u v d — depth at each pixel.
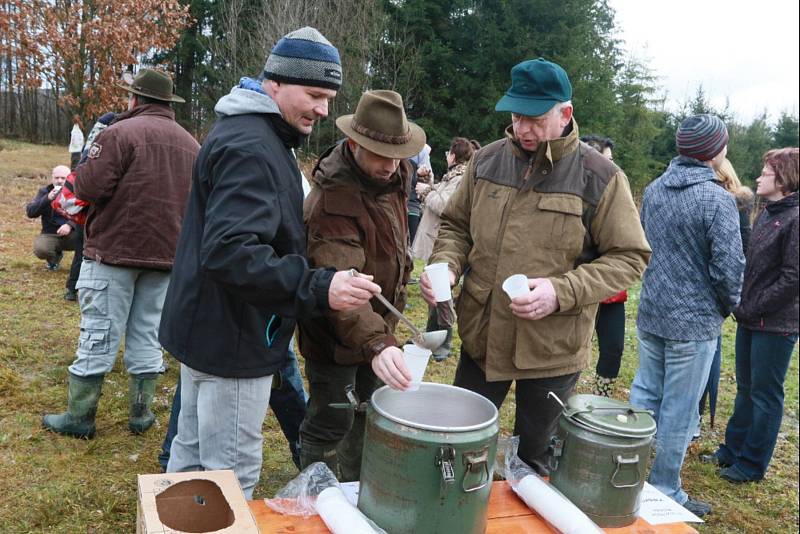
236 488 1.58
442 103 21.22
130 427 3.42
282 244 1.80
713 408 3.74
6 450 3.10
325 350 2.25
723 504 3.42
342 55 17.59
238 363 1.84
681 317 2.95
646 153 27.64
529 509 1.73
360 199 2.03
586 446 1.67
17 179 12.45
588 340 2.30
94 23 12.66
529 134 2.15
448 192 5.73
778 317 3.38
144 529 1.41
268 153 1.72
